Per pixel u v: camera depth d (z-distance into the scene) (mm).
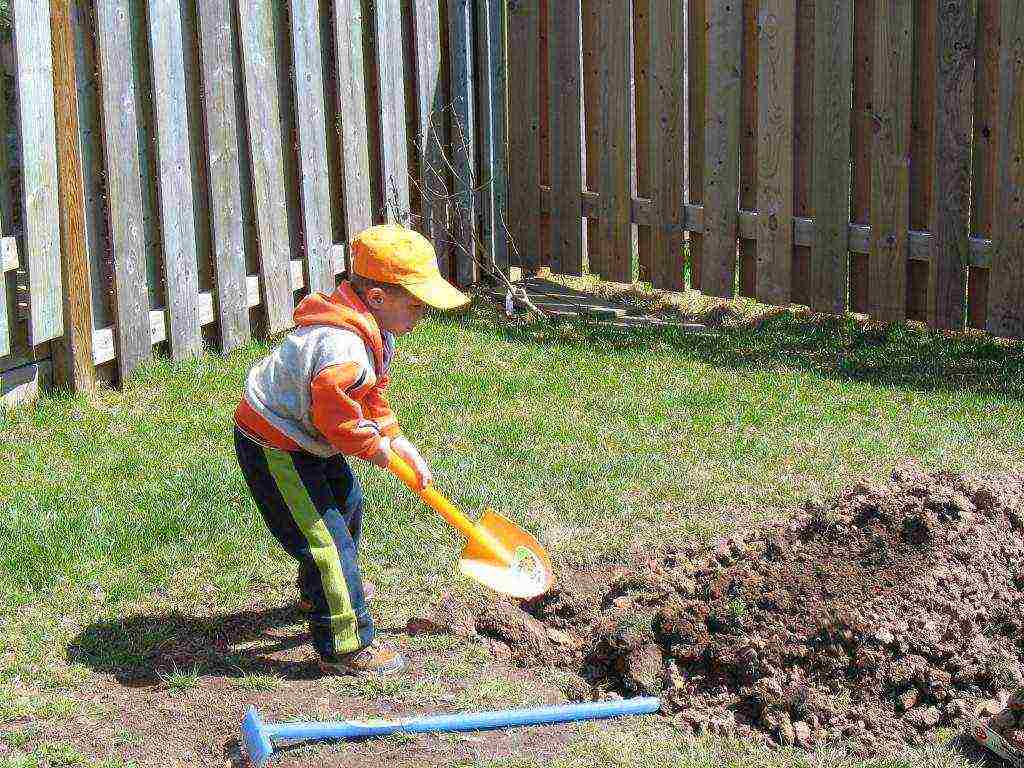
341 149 9344
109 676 4848
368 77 9656
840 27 9148
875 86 9164
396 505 6273
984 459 6965
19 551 5637
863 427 7477
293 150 9125
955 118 8891
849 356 9039
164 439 7012
